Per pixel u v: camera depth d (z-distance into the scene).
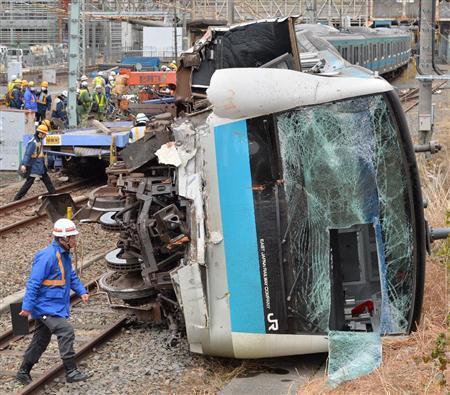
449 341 7.96
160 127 9.62
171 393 7.96
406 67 47.31
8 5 56.56
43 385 8.23
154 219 8.74
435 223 12.27
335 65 9.84
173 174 9.04
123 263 9.53
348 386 7.61
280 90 8.04
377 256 8.55
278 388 7.99
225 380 8.37
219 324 8.19
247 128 8.07
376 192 8.12
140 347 9.32
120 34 61.00
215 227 8.13
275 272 8.09
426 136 17.12
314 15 36.00
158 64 40.59
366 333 8.20
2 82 43.56
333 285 8.49
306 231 8.10
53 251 8.11
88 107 27.36
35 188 20.36
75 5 24.66
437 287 9.71
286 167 8.08
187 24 33.78
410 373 7.58
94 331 9.93
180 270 8.20
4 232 15.55
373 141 8.09
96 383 8.22
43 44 56.47
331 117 8.08
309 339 8.20
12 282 12.28
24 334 8.22
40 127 18.38
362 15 49.00
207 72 11.23
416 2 49.09
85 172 21.59
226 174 8.09
